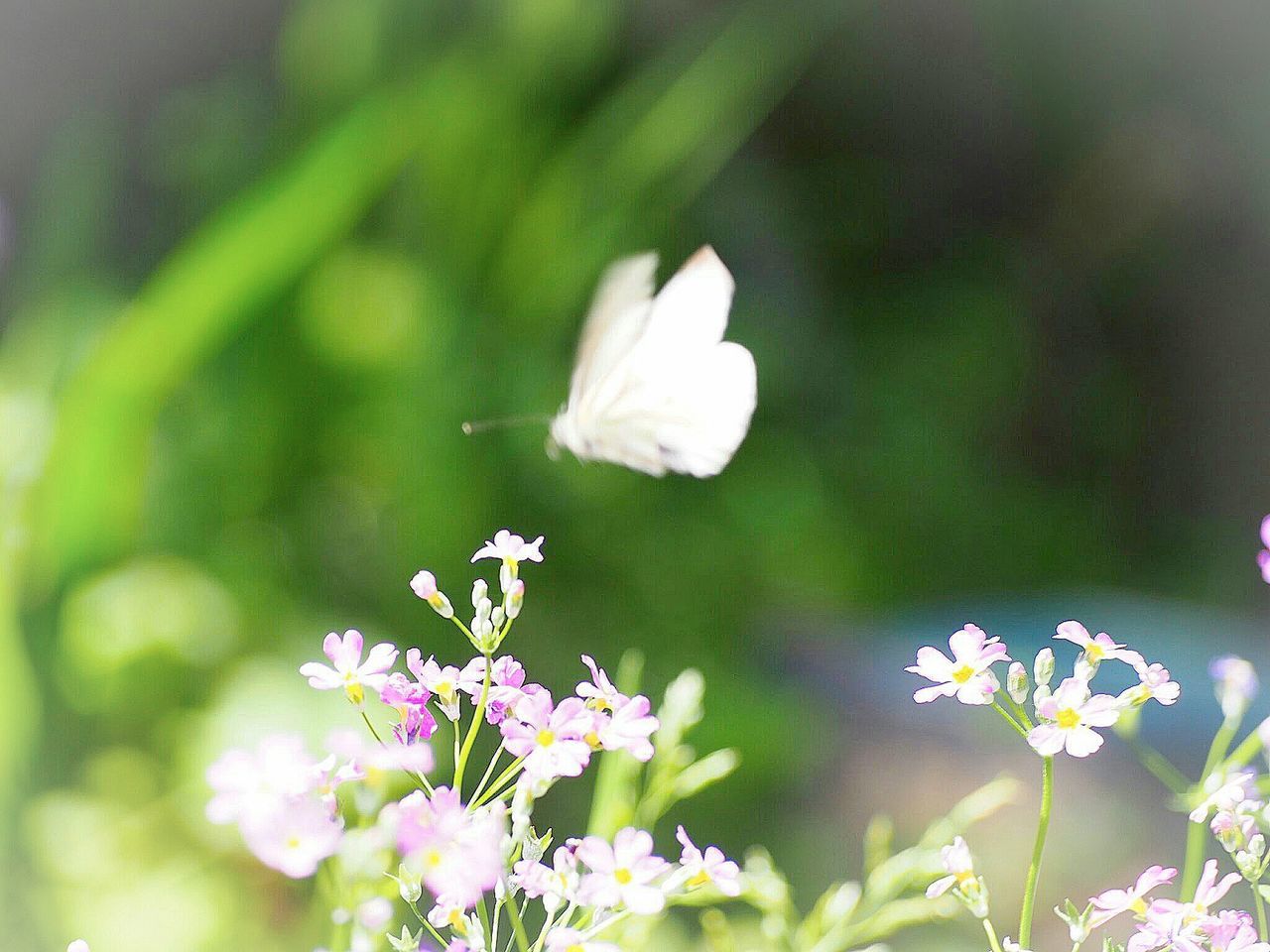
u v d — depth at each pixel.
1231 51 2.27
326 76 1.57
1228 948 0.41
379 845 0.38
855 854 1.25
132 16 1.81
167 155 1.71
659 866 0.40
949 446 2.09
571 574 1.55
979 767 1.33
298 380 1.42
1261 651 1.76
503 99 1.56
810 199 2.21
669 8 1.73
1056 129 2.32
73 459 1.08
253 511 1.37
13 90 1.76
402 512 1.44
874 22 2.20
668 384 0.52
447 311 1.52
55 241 1.41
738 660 1.59
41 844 0.92
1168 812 1.23
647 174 1.57
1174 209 2.33
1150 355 2.35
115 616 1.10
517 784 0.41
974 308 2.24
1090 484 2.23
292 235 1.12
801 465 1.89
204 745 0.99
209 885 0.91
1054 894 1.11
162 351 1.09
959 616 1.83
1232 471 2.25
